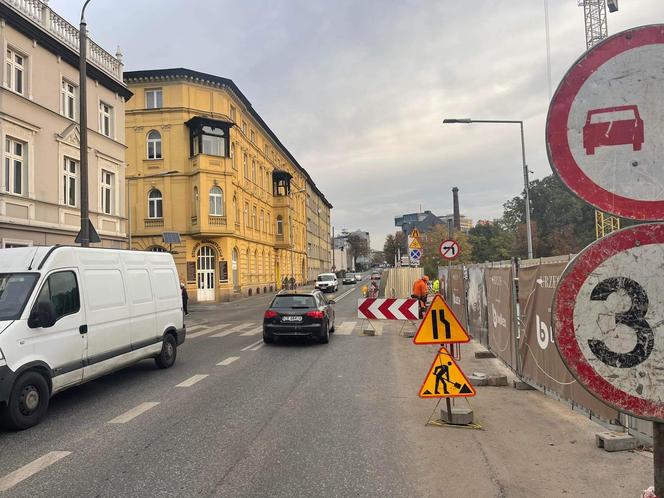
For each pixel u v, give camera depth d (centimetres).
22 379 615
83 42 1414
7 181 1742
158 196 3819
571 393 616
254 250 4822
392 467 469
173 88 3778
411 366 1025
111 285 850
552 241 6700
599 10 5438
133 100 3797
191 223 3750
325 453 509
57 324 696
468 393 605
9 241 1711
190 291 3738
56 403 749
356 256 14612
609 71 236
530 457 491
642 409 224
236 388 824
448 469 463
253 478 445
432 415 640
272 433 577
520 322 828
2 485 437
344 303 3181
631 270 226
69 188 2077
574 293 231
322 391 797
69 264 753
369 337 1507
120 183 2475
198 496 409
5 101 1702
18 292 668
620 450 500
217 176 3775
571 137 239
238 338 1535
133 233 3769
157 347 990
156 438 564
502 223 8362
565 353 231
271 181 5816
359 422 621
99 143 2288
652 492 246
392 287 3148
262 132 5300
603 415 545
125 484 435
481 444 532
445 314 620
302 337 1363
